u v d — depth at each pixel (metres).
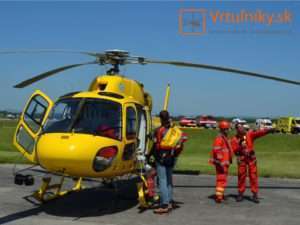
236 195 10.48
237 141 9.68
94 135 7.63
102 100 8.26
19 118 8.89
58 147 7.32
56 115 8.16
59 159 7.32
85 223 7.33
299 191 11.20
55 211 8.27
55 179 12.55
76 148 7.28
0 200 9.20
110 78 9.10
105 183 9.68
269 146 32.91
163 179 8.28
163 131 8.32
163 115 8.33
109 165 7.69
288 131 55.97
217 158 9.40
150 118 9.98
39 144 7.67
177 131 8.36
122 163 8.07
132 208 8.70
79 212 8.23
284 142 33.91
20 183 8.92
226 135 9.52
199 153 26.56
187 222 7.61
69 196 9.82
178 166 16.27
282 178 13.98
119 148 7.89
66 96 8.51
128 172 8.53
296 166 17.28
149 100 10.24
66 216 7.87
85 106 8.10
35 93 8.74
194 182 12.59
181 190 11.13
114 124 8.02
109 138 7.77
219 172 9.49
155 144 8.36
